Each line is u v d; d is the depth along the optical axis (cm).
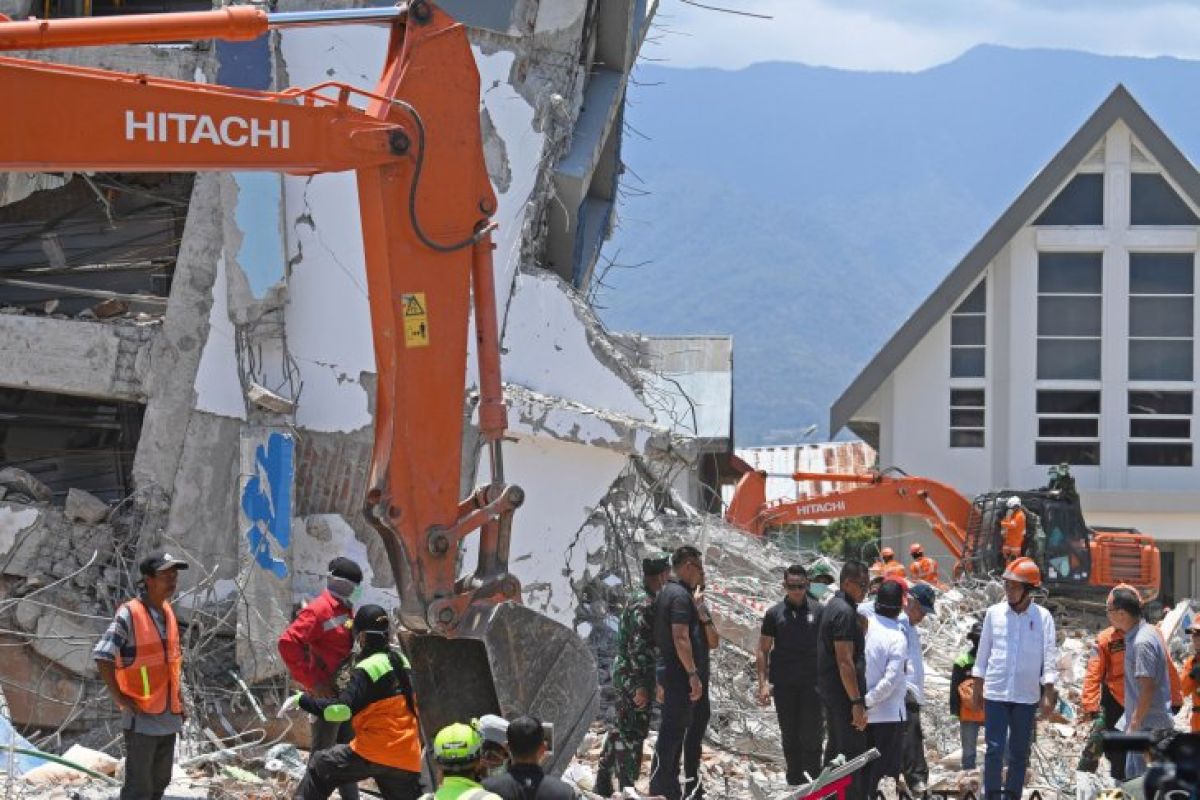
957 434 5306
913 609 1797
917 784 1795
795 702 1692
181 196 2338
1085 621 3981
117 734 2044
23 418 2317
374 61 2227
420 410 1380
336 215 2181
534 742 1085
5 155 1268
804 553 3331
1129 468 5262
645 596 1684
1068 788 1880
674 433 2494
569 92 2320
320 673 1485
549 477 2261
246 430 2105
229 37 1295
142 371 2161
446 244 1388
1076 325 5284
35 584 2094
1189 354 5272
